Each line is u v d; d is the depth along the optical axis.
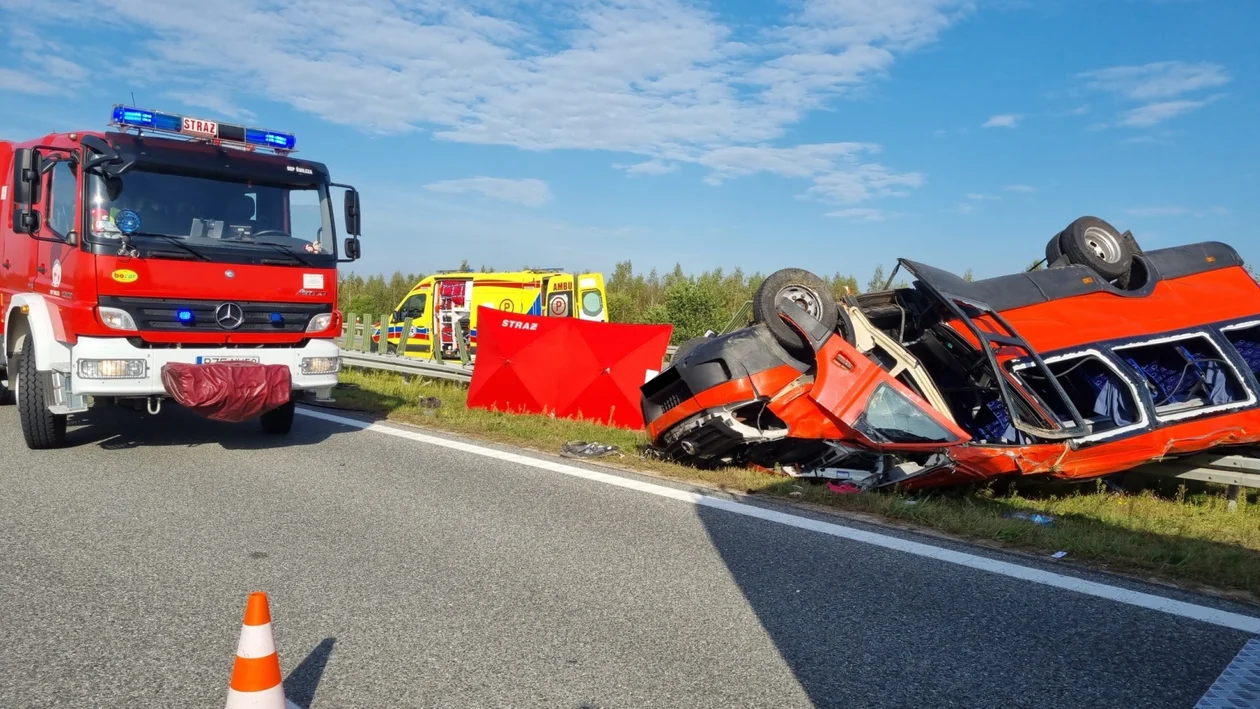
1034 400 6.87
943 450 6.82
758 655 3.93
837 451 7.52
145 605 4.41
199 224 8.23
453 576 4.94
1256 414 7.03
